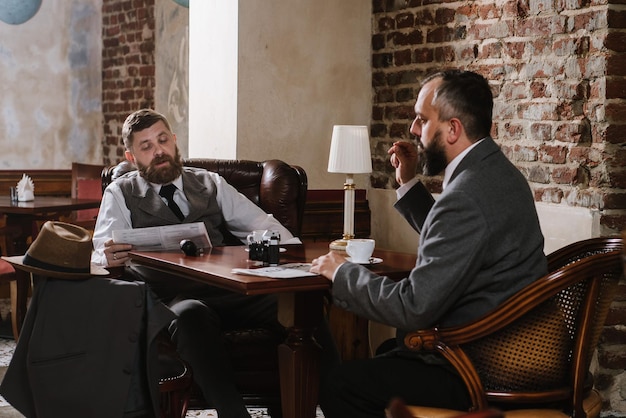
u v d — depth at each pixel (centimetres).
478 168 259
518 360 252
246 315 356
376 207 491
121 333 258
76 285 265
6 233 575
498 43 414
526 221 259
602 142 364
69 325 262
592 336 257
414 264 318
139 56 763
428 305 248
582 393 253
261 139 477
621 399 381
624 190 367
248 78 472
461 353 251
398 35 473
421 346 253
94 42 813
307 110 484
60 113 803
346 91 491
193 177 397
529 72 398
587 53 369
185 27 702
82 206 593
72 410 260
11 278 504
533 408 257
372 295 261
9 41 777
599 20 362
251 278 281
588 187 373
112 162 806
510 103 409
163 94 734
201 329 324
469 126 263
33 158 794
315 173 489
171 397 285
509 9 407
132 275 378
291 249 357
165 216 382
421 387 258
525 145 402
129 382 256
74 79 807
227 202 398
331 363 349
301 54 481
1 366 473
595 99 366
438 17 447
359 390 264
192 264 311
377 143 491
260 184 421
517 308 243
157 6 737
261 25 473
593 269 244
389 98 481
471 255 248
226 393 317
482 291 257
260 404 352
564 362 255
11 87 781
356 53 491
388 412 228
